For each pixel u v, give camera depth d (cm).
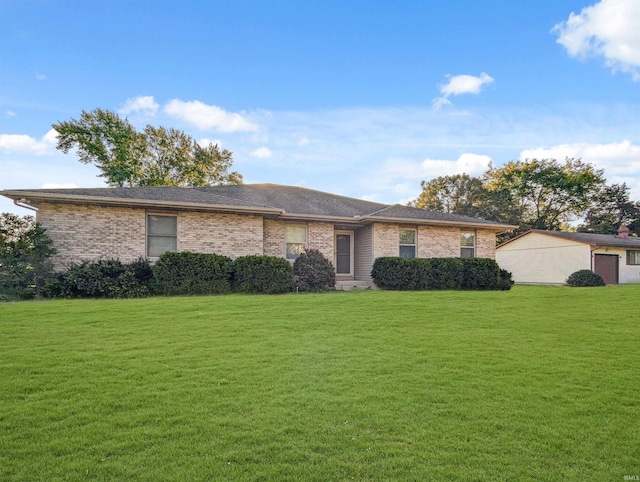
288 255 1543
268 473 252
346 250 1736
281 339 610
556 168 3922
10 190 1127
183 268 1202
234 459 268
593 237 2600
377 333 659
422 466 262
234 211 1377
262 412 343
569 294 1277
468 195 4191
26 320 724
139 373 443
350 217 1579
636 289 1537
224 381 421
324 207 1700
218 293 1252
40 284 1107
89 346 555
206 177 3172
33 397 372
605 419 335
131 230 1268
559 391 400
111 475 247
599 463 268
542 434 308
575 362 503
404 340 612
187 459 267
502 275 1656
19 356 503
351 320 763
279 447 284
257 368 467
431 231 1717
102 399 369
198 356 513
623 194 3969
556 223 4125
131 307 870
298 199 1786
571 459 272
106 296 1125
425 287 1504
